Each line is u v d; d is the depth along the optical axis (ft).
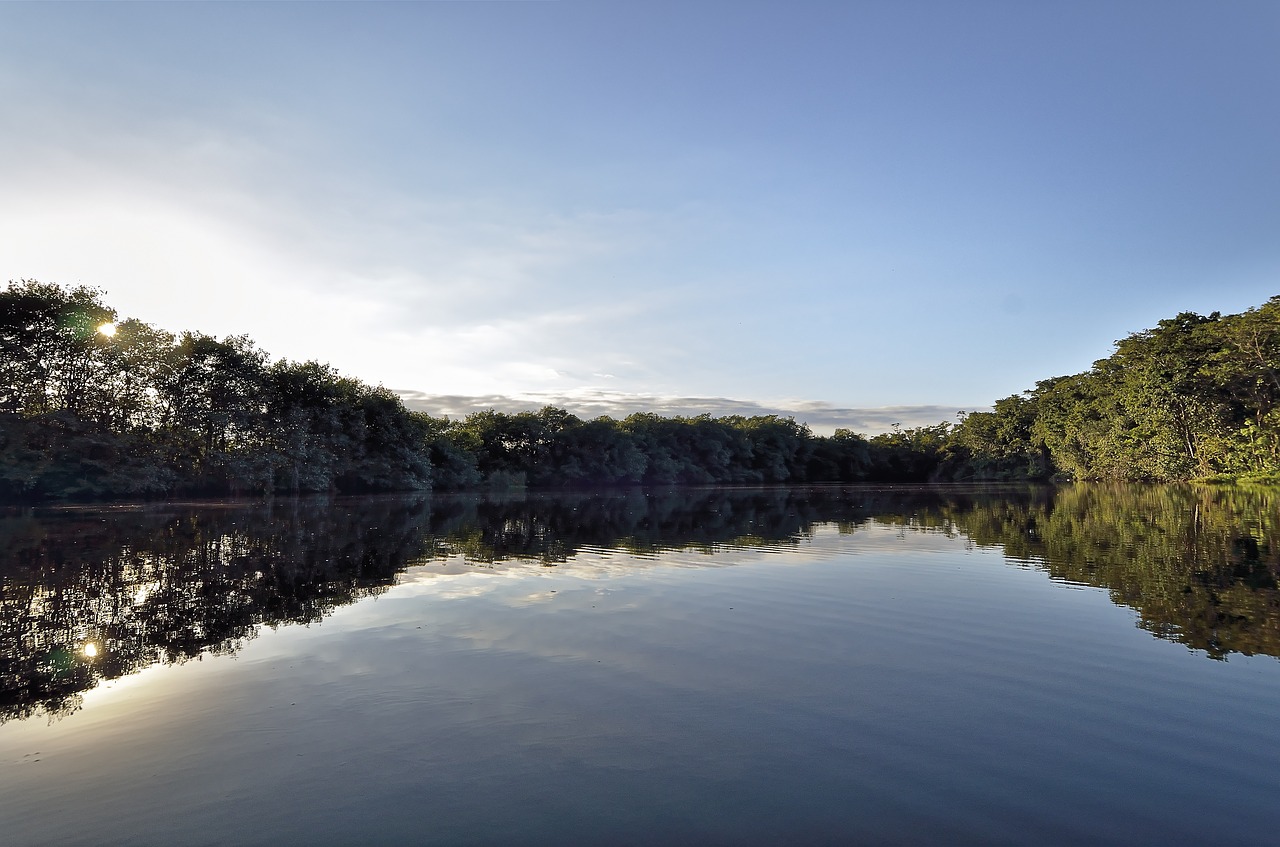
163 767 21.98
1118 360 275.80
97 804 19.79
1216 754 22.58
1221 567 57.82
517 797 19.90
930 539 82.28
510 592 49.52
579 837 17.83
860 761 22.13
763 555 68.59
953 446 426.10
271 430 211.41
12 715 26.66
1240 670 30.91
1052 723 25.17
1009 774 21.25
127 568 63.16
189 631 39.04
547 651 34.22
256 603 46.50
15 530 99.55
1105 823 18.47
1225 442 211.82
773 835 17.88
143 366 186.60
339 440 229.45
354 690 28.76
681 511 144.05
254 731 24.67
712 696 27.89
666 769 21.59
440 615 42.14
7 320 159.84
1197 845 17.47
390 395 261.85
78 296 173.27
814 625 39.40
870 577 54.95
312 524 110.32
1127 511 119.85
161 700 27.99
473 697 27.81
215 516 127.34
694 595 47.96
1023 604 44.55
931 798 19.79
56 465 166.61
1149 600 45.44
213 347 200.13
